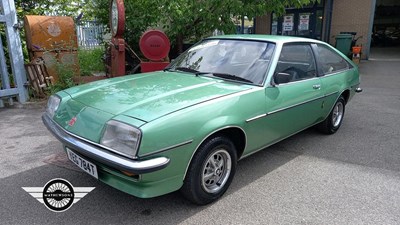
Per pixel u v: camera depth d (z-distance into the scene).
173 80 3.39
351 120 5.65
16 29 6.04
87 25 13.31
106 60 7.95
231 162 3.05
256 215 2.78
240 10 7.11
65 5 9.77
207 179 2.88
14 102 6.24
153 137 2.33
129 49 7.19
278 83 3.40
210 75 3.53
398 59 15.00
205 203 2.90
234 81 3.35
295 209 2.88
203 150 2.69
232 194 3.11
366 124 5.43
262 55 3.54
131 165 2.26
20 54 6.15
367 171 3.64
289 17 16.20
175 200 2.98
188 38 8.13
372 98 7.33
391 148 4.36
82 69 9.03
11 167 3.56
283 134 3.70
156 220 2.68
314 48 4.24
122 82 3.38
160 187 2.49
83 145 2.53
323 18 15.23
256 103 3.12
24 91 6.29
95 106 2.72
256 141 3.28
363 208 2.91
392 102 6.95
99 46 12.57
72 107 2.87
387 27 25.89
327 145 4.44
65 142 2.68
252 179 3.42
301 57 3.94
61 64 7.12
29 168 3.54
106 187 3.17
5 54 6.84
